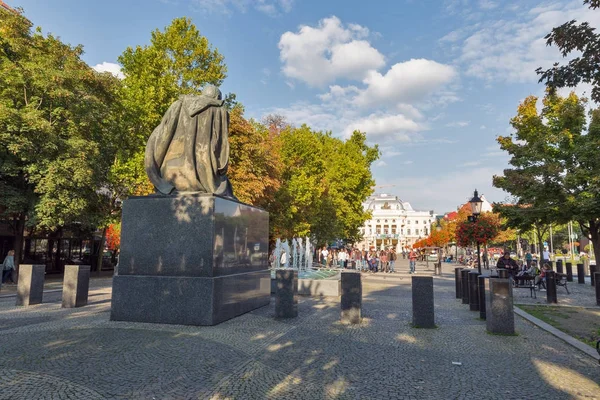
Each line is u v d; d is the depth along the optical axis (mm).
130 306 8430
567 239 73188
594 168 16391
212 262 8258
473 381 5254
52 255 30469
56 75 18547
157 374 5148
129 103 23672
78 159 19531
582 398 4699
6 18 18812
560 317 10414
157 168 9461
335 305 11992
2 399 4266
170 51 25750
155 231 8648
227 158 9938
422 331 8359
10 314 9867
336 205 37375
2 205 20594
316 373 5441
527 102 22438
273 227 28797
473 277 11570
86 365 5445
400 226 144625
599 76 6234
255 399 4480
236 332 7598
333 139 44938
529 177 19156
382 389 4914
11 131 17594
